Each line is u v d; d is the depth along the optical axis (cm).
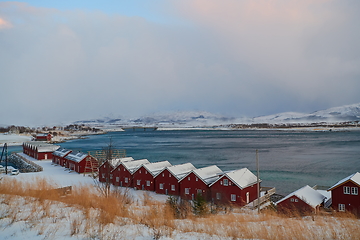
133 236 1347
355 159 9762
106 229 1412
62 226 1404
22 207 1767
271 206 3866
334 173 7438
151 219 1686
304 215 3353
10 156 10031
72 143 19138
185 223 1778
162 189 4947
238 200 4169
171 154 11850
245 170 4731
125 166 5469
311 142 17450
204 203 2744
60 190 3052
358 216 3438
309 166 8519
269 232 1662
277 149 13588
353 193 3544
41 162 8425
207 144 17212
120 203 2300
